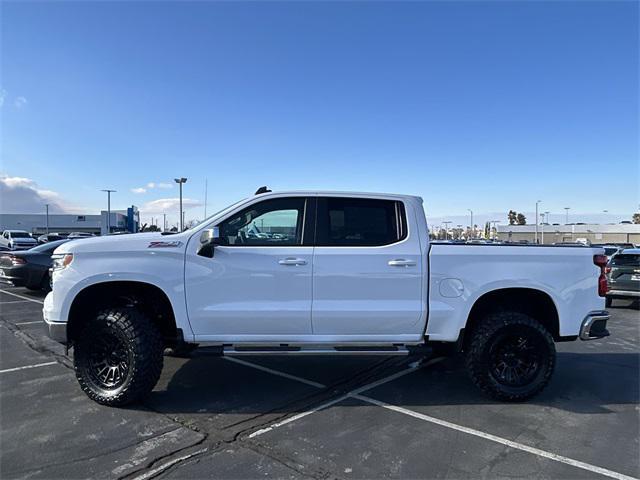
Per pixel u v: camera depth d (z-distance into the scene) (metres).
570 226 90.19
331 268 4.65
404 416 4.43
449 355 5.24
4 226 90.31
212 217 4.75
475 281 4.76
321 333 4.69
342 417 4.38
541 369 4.77
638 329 9.23
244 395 4.97
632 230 84.81
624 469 3.44
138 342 4.43
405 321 4.71
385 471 3.38
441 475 3.33
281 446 3.76
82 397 4.83
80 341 4.57
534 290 4.88
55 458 3.53
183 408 4.57
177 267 4.56
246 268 4.61
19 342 7.20
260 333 4.65
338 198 4.87
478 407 4.68
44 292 13.02
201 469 3.38
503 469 3.42
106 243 4.59
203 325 4.60
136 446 3.74
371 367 6.09
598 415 4.50
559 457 3.61
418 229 4.86
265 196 4.82
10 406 4.57
